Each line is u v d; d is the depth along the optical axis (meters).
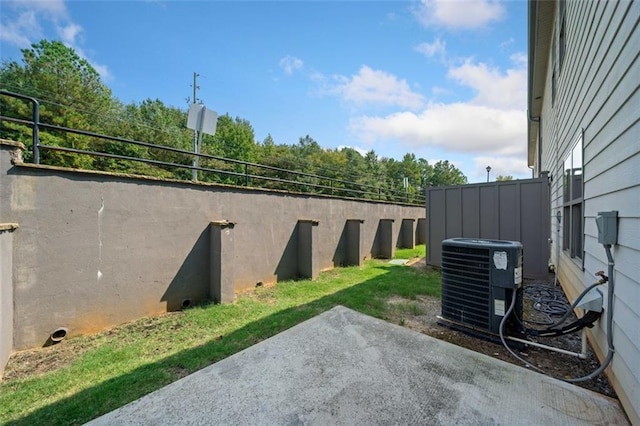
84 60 22.84
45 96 16.44
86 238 3.61
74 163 14.66
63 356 2.97
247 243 5.69
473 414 1.68
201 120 6.20
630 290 1.88
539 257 5.55
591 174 3.00
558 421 1.64
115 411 1.74
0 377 2.50
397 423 1.61
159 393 1.92
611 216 2.17
